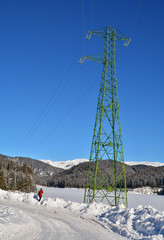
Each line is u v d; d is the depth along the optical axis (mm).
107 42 43094
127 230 15602
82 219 20312
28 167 163500
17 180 121562
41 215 21156
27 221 16750
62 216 21406
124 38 44500
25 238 11281
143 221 16781
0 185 107375
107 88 40094
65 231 14430
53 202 30141
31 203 31250
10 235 11422
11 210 20000
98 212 24547
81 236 13211
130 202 86938
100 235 14047
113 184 37812
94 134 37750
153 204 80125
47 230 14266
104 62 41562
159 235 13562
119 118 39219
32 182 133125
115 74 41906
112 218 20234
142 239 13445
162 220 15398
